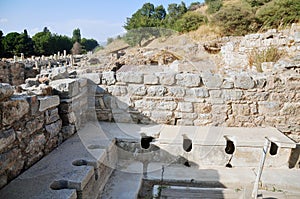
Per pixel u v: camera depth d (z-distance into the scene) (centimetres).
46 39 2983
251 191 273
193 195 266
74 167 235
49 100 279
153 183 296
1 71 931
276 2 1111
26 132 233
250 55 697
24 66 1076
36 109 251
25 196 186
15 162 215
